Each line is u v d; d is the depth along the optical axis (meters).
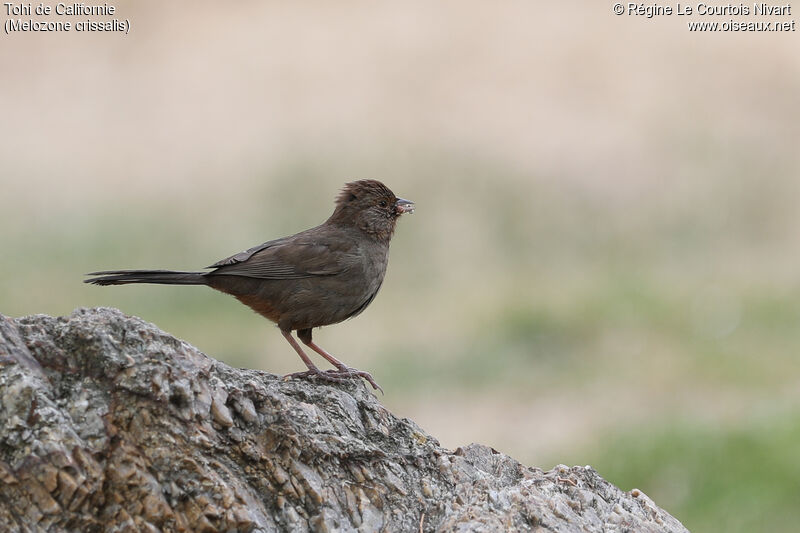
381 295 18.30
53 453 4.35
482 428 13.77
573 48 25.39
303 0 28.02
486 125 22.80
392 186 21.06
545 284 18.44
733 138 22.14
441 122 23.03
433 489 5.23
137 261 19.53
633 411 13.57
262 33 26.48
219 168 21.78
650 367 14.92
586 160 21.91
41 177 21.06
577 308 16.56
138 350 4.70
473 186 21.28
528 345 16.14
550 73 24.62
